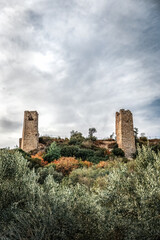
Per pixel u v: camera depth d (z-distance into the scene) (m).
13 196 4.66
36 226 3.43
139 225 3.79
